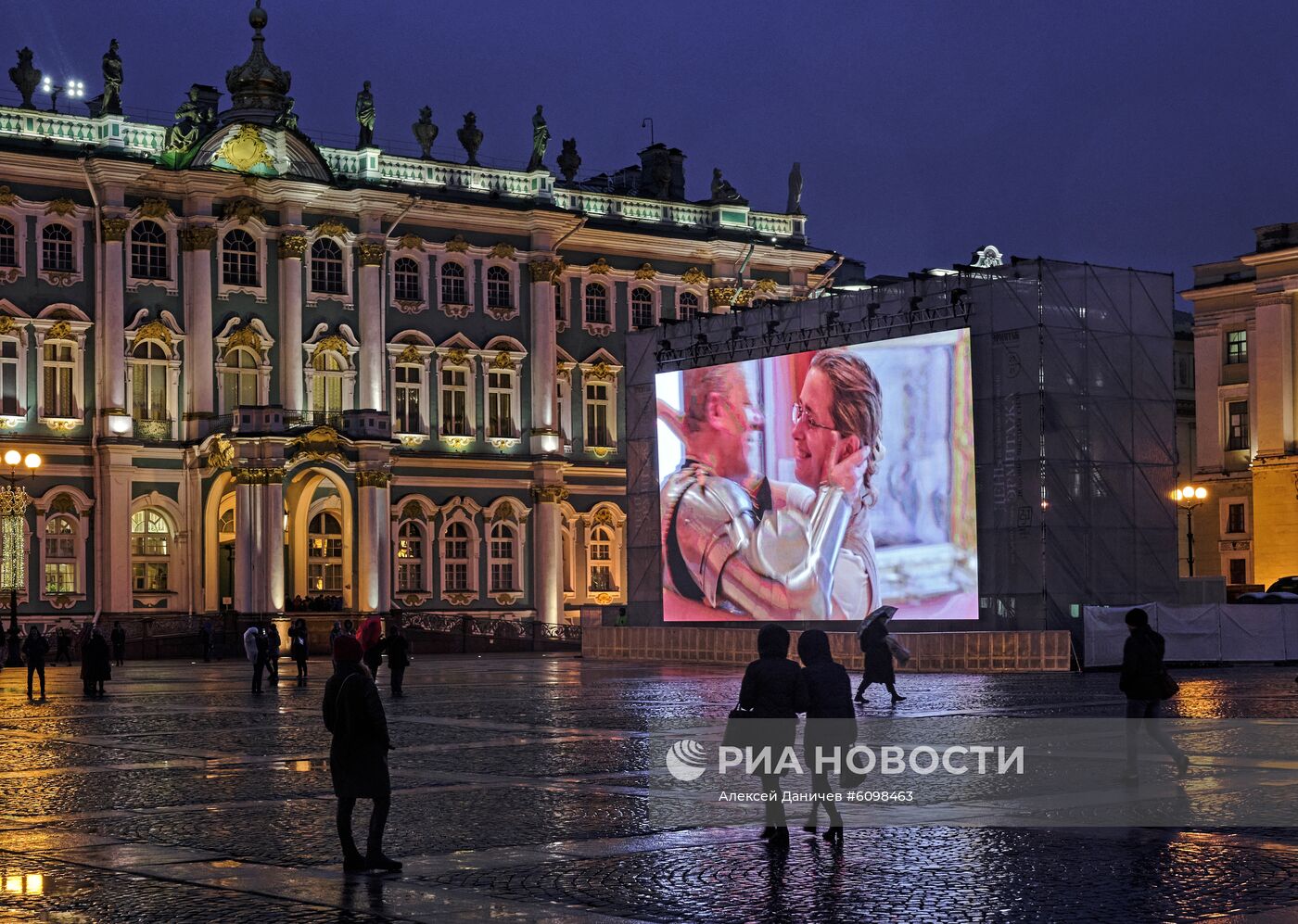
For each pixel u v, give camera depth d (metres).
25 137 70.94
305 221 76.69
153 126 73.56
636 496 68.38
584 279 84.69
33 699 42.34
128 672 57.94
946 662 50.00
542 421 82.00
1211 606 50.41
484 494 80.75
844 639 52.16
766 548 60.47
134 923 14.14
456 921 14.09
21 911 14.64
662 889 15.34
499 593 80.75
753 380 61.38
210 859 17.17
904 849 17.23
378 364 77.69
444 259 80.38
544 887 15.49
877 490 56.84
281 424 70.81
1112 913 14.11
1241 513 85.62
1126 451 55.41
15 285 70.38
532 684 46.53
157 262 73.38
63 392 71.25
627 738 29.58
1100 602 54.22
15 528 69.50
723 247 87.44
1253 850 17.02
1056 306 53.94
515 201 81.75
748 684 17.67
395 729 31.56
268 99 76.81
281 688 47.12
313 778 24.02
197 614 71.88
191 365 73.50
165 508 72.69
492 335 81.50
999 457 54.38
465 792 22.05
